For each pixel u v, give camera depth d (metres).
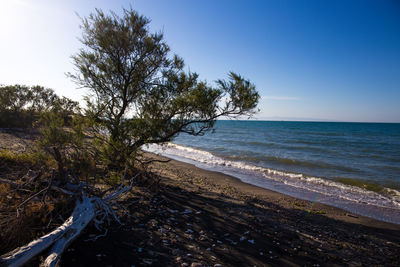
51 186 4.39
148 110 7.62
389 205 9.61
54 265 2.70
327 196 10.61
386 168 17.73
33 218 3.62
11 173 5.70
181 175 12.11
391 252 5.42
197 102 7.37
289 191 11.19
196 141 36.28
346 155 24.56
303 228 6.30
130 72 7.58
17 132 14.73
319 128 97.69
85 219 3.70
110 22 7.17
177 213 5.87
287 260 4.29
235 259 4.05
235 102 7.65
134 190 6.98
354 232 6.68
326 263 4.39
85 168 5.33
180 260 3.71
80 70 7.51
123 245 3.92
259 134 55.72
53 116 5.98
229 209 6.84
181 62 8.62
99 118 7.23
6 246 3.23
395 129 95.88
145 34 7.58
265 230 5.60
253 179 13.37
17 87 18.64
